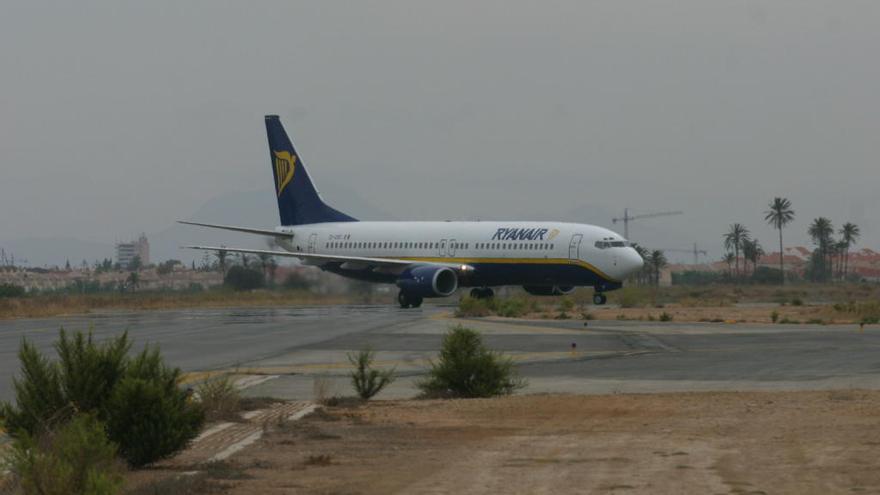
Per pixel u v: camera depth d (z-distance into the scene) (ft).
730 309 428.15
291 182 523.29
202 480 84.17
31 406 101.30
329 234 500.74
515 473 86.07
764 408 123.34
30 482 73.20
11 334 296.51
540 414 123.54
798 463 88.02
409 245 469.57
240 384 164.96
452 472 87.15
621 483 80.89
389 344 240.94
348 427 115.24
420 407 132.57
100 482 70.59
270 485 82.94
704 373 172.55
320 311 427.74
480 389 148.87
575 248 424.46
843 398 130.82
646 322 321.73
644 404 129.90
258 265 617.62
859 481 80.07
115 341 109.19
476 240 449.06
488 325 305.12
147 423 94.43
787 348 219.82
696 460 90.38
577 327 295.48
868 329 283.79
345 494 78.95
